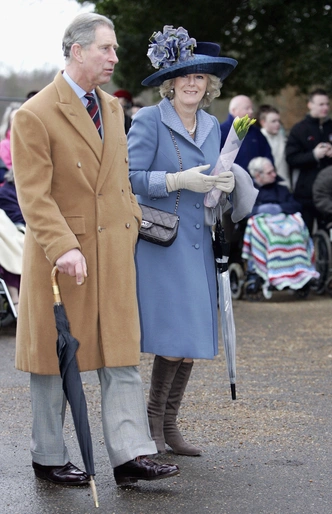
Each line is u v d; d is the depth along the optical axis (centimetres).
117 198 423
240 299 1064
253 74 1321
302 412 567
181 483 438
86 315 417
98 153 418
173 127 479
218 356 749
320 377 669
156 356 484
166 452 487
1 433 524
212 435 518
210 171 485
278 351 768
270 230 1009
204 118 495
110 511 400
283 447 495
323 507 406
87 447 389
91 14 415
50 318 418
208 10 1260
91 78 413
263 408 577
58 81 416
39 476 444
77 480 433
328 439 509
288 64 1307
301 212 1084
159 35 471
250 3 1184
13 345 809
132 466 420
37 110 408
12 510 402
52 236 399
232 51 1344
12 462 471
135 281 429
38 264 419
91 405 587
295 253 1011
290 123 1836
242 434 520
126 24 1305
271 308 998
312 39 1225
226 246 486
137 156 474
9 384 650
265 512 399
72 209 416
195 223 480
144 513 398
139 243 476
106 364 416
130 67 1359
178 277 471
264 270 1014
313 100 1077
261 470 457
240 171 489
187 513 398
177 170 478
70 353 390
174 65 469
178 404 491
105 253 418
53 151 411
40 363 420
